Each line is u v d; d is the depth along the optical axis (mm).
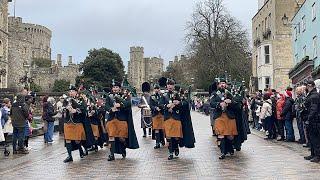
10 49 84875
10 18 90750
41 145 18516
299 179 9883
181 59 98688
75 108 13586
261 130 24359
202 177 10328
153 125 16906
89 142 14680
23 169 12023
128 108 13945
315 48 30000
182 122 14000
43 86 103250
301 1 43781
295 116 18031
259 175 10469
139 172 11234
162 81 16984
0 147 17406
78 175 10977
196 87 70500
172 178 10266
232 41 63094
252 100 25641
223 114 13625
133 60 142125
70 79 106250
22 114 15578
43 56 131625
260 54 48094
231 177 10266
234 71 62312
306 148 15672
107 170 11688
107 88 16750
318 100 12555
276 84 44500
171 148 13625
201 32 63406
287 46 44281
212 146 17031
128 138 13953
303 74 31875
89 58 87750
